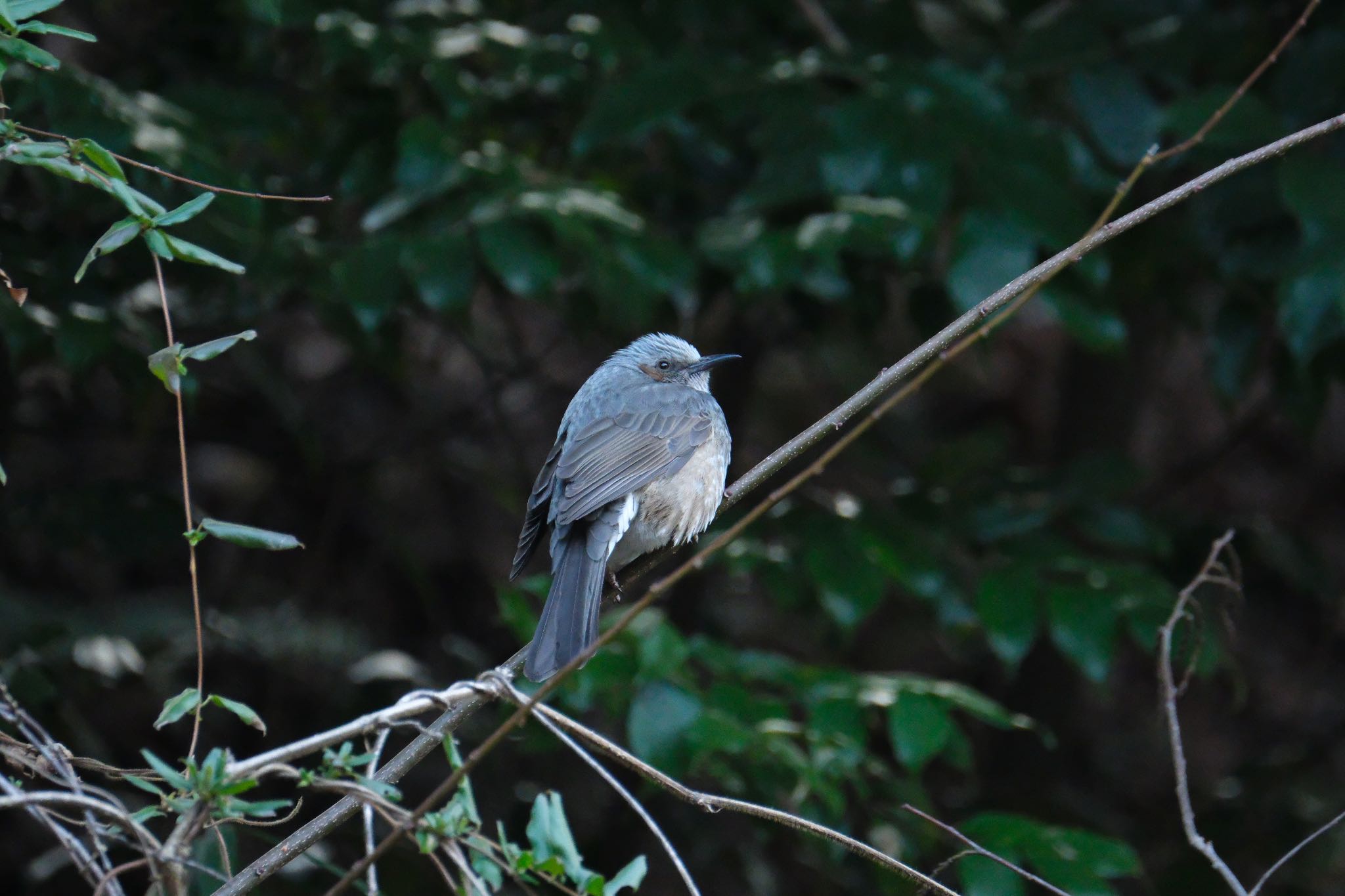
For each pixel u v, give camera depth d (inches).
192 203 214.2
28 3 217.0
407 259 388.2
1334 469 790.5
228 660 529.0
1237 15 469.7
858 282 504.1
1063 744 625.3
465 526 681.0
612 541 334.0
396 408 632.4
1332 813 504.1
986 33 531.8
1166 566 530.3
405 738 561.6
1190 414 780.6
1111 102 447.8
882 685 388.2
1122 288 514.9
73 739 419.5
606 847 527.2
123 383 403.2
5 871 473.1
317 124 498.9
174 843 190.2
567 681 364.2
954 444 503.5
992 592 418.9
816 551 425.7
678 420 362.0
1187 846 502.9
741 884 527.2
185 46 493.4
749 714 379.6
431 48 425.1
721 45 500.1
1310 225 390.6
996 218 405.1
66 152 209.2
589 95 470.3
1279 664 737.0
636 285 413.7
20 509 444.1
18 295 231.3
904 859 384.8
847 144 412.2
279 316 626.8
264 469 624.7
